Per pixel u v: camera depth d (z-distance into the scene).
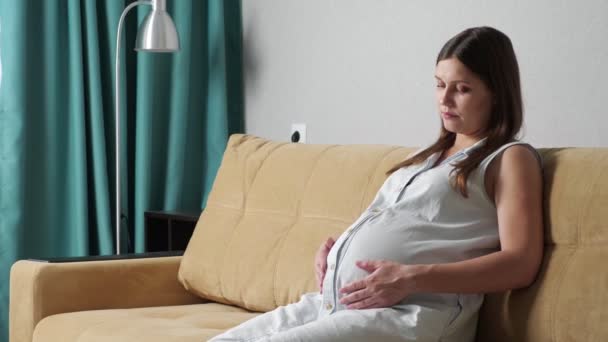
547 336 1.51
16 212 3.19
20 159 3.19
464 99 1.69
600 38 2.31
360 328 1.53
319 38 3.29
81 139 3.29
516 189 1.60
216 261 2.41
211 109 3.63
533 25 2.50
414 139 2.89
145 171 3.45
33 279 2.31
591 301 1.47
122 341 1.96
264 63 3.59
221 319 2.18
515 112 1.70
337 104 3.22
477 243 1.63
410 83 2.90
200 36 3.65
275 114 3.55
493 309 1.63
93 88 3.32
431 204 1.67
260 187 2.42
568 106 2.41
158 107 3.55
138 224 3.45
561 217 1.58
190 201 3.66
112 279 2.43
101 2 3.41
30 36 3.24
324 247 1.90
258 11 3.62
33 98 3.26
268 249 2.27
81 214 3.30
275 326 1.73
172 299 2.53
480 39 1.70
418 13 2.87
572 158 1.63
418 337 1.54
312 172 2.29
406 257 1.64
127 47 3.52
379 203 1.83
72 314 2.25
